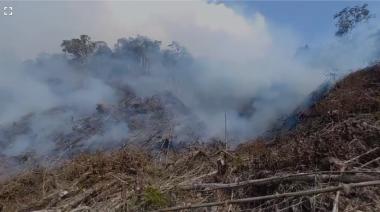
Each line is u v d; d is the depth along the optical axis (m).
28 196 4.62
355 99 5.75
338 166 3.82
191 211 3.77
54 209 4.03
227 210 3.70
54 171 5.17
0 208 4.41
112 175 4.52
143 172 4.73
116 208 3.90
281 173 4.09
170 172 4.90
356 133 4.44
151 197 3.86
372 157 4.05
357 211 3.24
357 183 3.15
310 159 4.16
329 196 3.42
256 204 3.77
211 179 4.50
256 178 4.23
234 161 4.75
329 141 4.32
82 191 4.44
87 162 5.04
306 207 3.43
